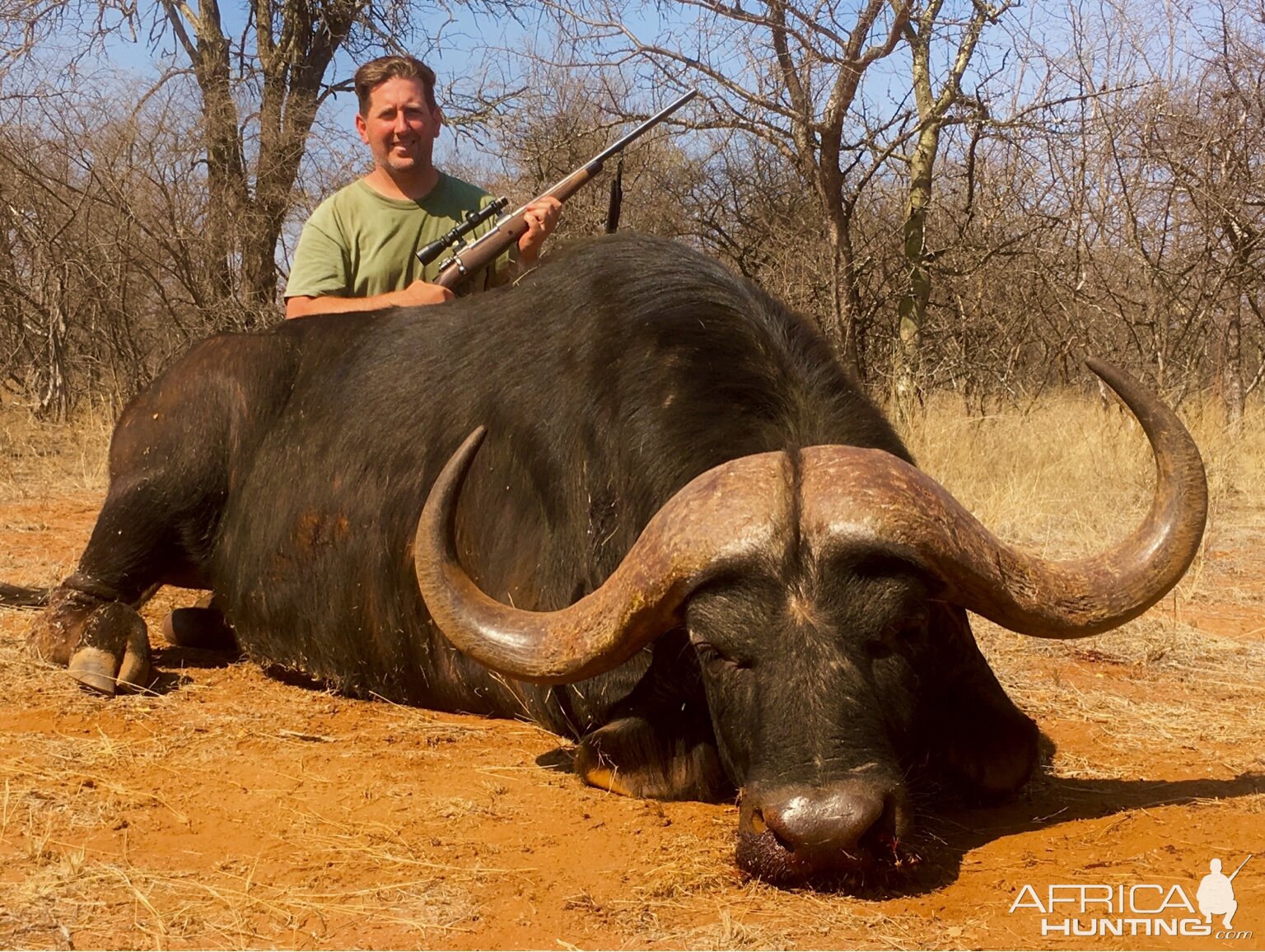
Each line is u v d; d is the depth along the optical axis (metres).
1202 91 13.46
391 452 5.36
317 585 5.52
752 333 4.37
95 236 15.00
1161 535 3.59
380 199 6.89
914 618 3.39
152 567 5.82
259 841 3.77
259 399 5.84
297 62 18.80
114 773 4.29
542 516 4.79
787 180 15.50
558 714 4.66
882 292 14.14
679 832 3.87
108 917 3.24
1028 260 13.77
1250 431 12.04
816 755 3.21
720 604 3.37
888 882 3.41
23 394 15.55
